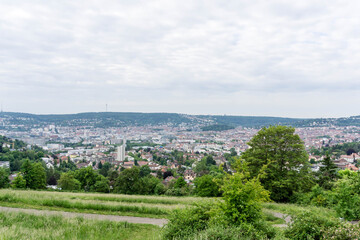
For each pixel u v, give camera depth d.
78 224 9.88
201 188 33.56
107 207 13.55
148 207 13.69
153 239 8.27
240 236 7.21
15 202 13.99
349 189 12.47
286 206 16.98
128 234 9.52
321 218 8.51
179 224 8.26
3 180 41.44
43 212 12.03
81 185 50.81
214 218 7.98
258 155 23.58
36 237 7.84
